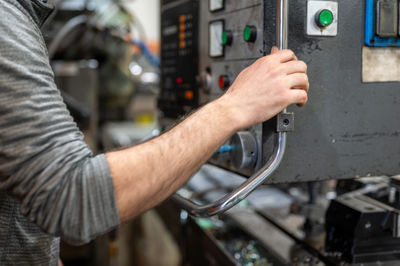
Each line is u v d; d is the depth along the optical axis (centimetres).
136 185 73
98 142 301
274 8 89
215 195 152
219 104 79
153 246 255
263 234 130
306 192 159
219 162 112
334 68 94
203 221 148
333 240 114
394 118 100
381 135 99
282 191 167
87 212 70
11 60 67
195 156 77
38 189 69
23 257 87
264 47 90
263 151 92
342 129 97
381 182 120
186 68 138
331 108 95
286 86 79
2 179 70
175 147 76
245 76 82
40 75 70
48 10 85
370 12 94
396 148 101
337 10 93
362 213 103
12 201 82
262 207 149
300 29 91
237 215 146
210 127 77
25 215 71
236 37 103
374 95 98
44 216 70
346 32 94
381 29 94
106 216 72
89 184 70
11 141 67
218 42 111
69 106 253
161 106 165
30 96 67
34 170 68
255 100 79
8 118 67
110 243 213
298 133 94
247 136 94
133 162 73
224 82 107
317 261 110
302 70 82
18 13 71
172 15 149
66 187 69
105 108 308
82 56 279
